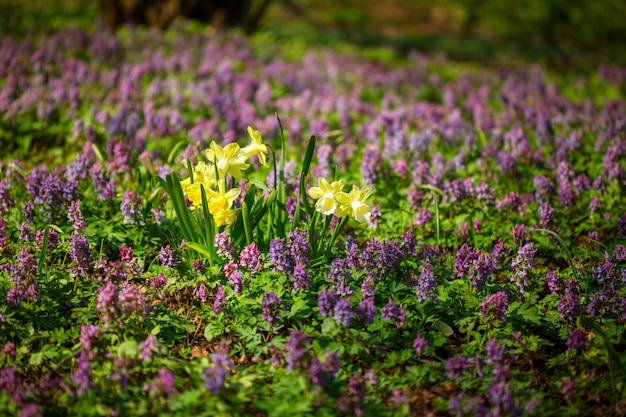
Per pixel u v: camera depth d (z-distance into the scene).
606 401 2.96
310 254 3.22
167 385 2.84
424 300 3.11
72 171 3.54
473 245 3.48
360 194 3.14
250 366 3.01
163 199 3.46
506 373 2.91
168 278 3.21
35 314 3.08
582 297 3.20
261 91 4.53
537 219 3.65
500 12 10.50
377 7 10.63
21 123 4.13
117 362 2.89
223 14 7.50
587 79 6.83
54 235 3.24
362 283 3.14
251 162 3.82
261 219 3.28
